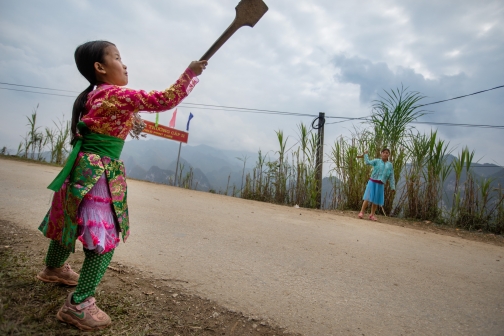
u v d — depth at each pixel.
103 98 2.05
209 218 5.73
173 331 2.12
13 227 3.74
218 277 3.05
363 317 2.60
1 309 2.04
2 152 15.56
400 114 9.72
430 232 7.57
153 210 5.84
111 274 2.85
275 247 4.30
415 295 3.18
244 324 2.31
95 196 2.04
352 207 10.14
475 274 4.12
